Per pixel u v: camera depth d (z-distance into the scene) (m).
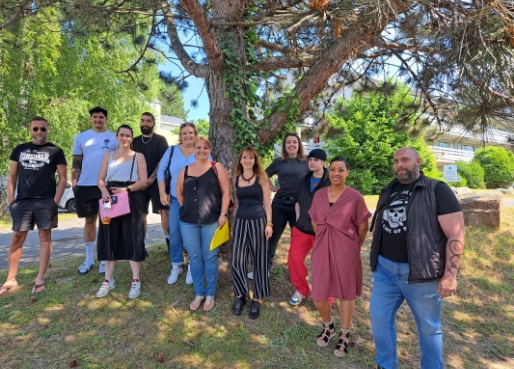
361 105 17.86
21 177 4.05
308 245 3.71
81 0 4.84
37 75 11.42
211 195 3.52
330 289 3.06
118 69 12.80
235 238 3.50
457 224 2.47
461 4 3.21
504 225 6.97
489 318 4.22
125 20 6.02
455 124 4.57
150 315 3.46
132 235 3.78
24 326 3.34
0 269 5.55
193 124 4.05
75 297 3.79
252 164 3.47
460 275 5.12
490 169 25.27
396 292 2.73
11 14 5.44
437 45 3.36
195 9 3.33
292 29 3.08
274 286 4.06
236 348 3.08
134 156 3.91
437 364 2.59
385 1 3.04
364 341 3.42
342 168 3.06
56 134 11.65
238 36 4.43
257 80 7.06
